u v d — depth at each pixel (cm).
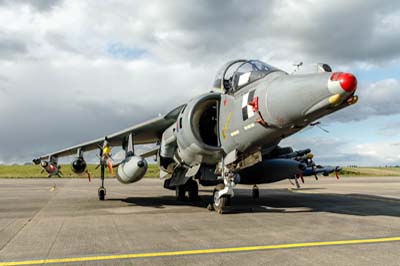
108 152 1391
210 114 1184
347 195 1688
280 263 492
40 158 1714
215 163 1134
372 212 1042
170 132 1302
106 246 604
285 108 802
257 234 700
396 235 688
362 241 633
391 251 559
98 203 1365
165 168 1430
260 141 952
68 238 674
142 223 849
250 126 932
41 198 1600
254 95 910
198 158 1120
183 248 586
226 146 1051
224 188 1030
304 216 952
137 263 498
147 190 2169
